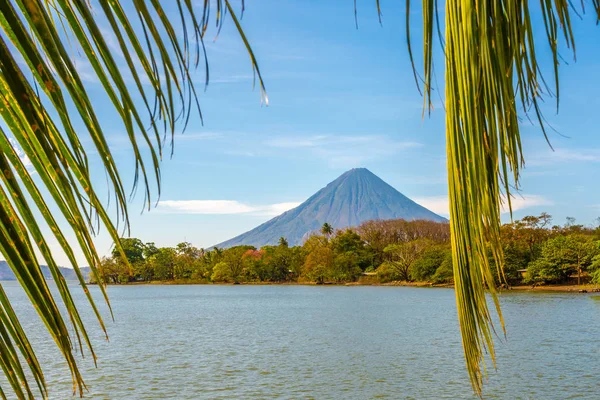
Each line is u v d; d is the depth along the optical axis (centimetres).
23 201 72
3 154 70
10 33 67
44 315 74
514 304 5603
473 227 114
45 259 74
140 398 1992
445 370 2391
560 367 2388
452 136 116
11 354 76
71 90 71
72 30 74
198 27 78
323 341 3444
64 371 2442
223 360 2806
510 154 112
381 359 2712
